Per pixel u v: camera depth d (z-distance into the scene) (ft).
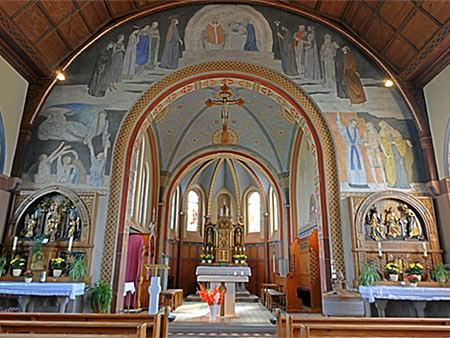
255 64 34.09
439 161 29.35
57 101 31.68
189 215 66.23
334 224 29.30
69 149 30.35
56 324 12.99
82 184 29.40
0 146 27.81
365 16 32.17
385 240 28.09
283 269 50.06
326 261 28.81
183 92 34.55
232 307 33.86
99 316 15.85
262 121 49.62
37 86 31.09
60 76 30.94
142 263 36.76
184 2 35.65
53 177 29.45
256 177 62.85
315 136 32.07
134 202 41.11
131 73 33.30
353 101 32.63
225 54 34.35
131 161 31.01
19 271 25.93
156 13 35.68
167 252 51.01
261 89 34.68
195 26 35.40
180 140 51.78
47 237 27.53
